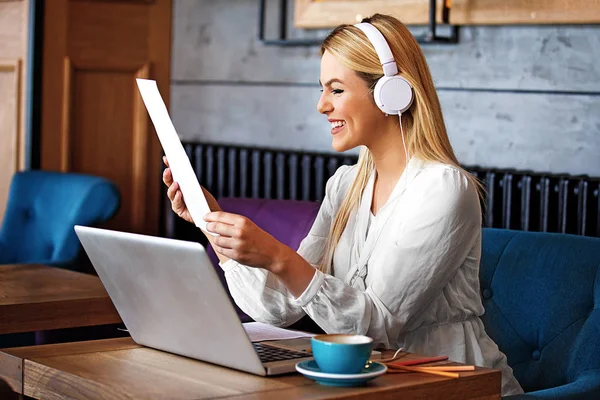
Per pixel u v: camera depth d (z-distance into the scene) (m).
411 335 2.22
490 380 1.82
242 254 1.90
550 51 3.55
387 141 2.29
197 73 5.11
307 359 1.84
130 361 1.90
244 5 4.83
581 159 3.48
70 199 4.27
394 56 2.23
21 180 4.53
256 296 2.19
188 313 1.83
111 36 5.12
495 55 3.73
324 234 2.53
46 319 2.70
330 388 1.67
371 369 1.74
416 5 3.84
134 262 1.88
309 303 2.01
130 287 1.96
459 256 2.18
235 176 4.62
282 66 4.63
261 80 4.75
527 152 3.64
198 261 1.70
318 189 4.16
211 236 2.00
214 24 5.00
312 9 4.29
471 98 3.81
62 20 5.02
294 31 4.56
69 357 1.94
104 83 5.14
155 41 5.22
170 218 4.94
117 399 1.65
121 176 5.19
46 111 5.04
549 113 3.57
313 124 4.48
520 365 2.58
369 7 4.02
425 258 2.13
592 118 3.45
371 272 2.19
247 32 4.82
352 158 4.09
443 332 2.22
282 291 2.21
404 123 2.28
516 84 3.66
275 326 2.22
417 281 2.12
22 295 2.79
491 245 2.73
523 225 3.46
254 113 4.80
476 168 3.60
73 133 5.09
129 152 5.20
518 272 2.64
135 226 5.21
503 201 3.50
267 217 3.46
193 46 5.13
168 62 5.26
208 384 1.71
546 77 3.57
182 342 1.92
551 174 3.47
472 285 2.28
